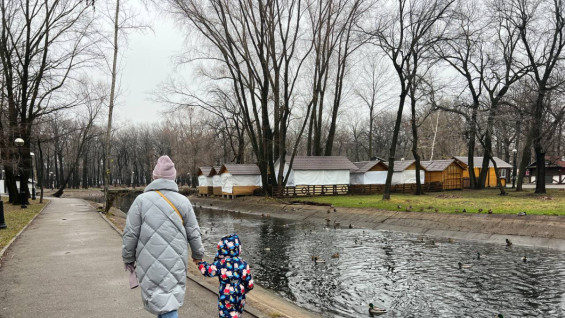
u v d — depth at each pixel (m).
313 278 11.98
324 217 26.83
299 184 40.53
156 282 3.99
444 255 14.75
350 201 31.88
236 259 4.90
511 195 33.00
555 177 58.28
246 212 35.03
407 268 12.95
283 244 17.97
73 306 6.59
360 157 101.56
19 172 32.00
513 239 17.00
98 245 12.61
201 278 9.21
